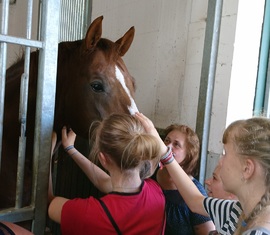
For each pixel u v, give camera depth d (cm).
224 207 99
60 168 286
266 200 70
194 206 111
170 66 211
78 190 253
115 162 92
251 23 166
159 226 98
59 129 153
